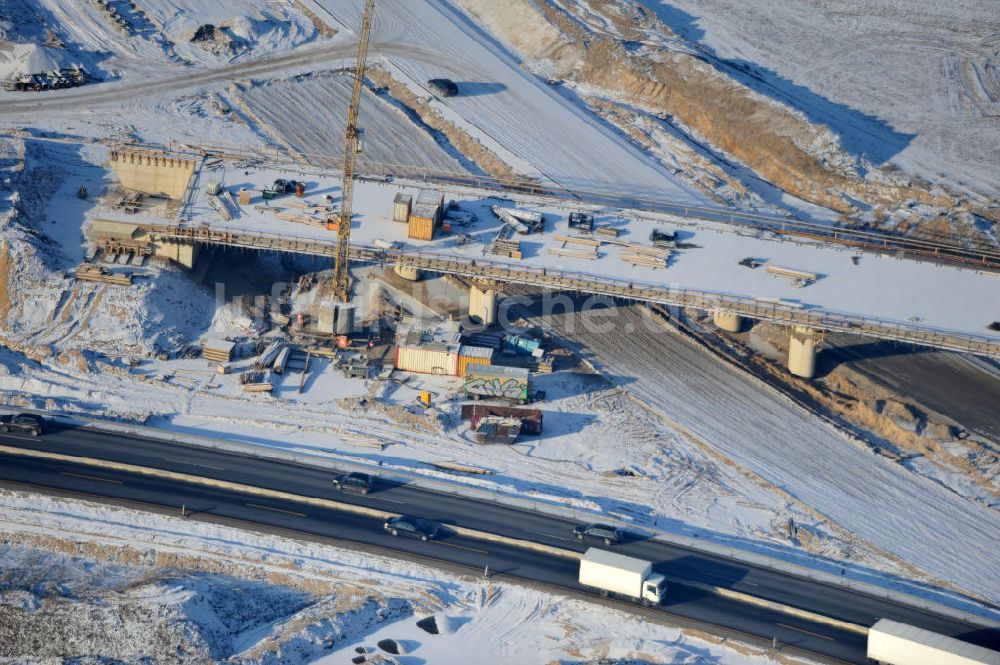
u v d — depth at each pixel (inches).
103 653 3629.4
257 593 3905.0
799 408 4891.7
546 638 3764.8
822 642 3752.5
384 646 3713.1
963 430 4798.2
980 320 5024.6
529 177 6176.2
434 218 5364.2
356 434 4653.1
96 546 4050.2
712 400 4921.3
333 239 5349.4
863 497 4453.7
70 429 4584.2
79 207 5674.2
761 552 4163.4
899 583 4055.1
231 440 4591.5
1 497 4212.6
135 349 5012.3
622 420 4788.4
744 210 6067.9
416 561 4037.9
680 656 3678.6
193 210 5502.0
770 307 5017.2
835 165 6314.0
